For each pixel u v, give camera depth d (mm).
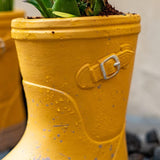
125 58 508
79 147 518
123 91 530
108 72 497
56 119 515
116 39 496
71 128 513
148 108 1171
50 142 524
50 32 479
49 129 524
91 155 521
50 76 499
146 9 1101
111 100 519
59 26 477
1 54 876
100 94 507
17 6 1223
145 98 1170
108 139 531
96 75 493
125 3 1074
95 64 491
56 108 510
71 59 487
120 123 544
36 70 505
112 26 487
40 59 497
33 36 488
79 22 474
